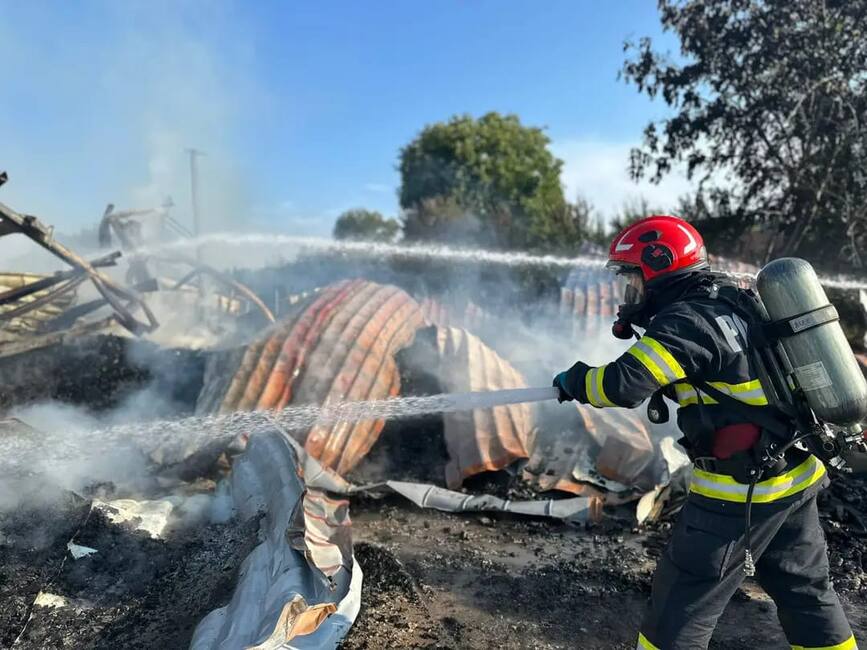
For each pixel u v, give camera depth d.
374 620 3.03
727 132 12.88
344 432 4.57
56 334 5.95
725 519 2.22
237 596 2.71
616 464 4.43
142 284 6.59
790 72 11.73
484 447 4.57
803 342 2.16
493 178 30.95
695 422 2.27
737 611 3.24
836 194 11.91
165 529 3.51
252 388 4.80
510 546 3.89
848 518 4.03
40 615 2.85
